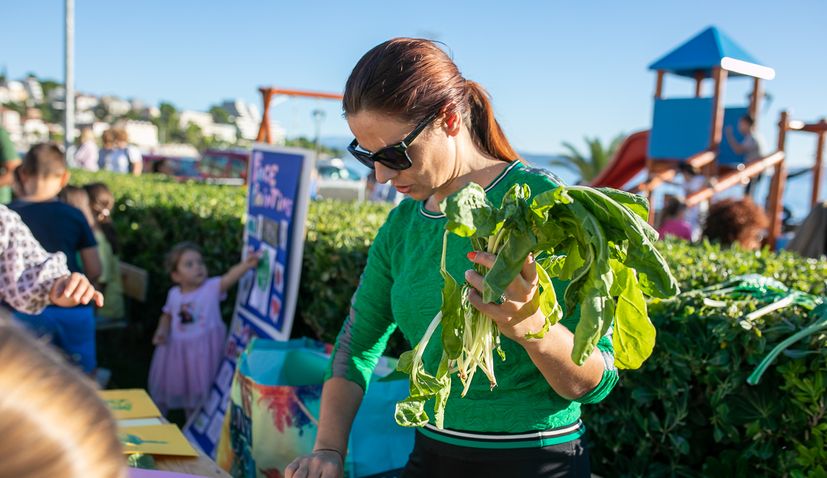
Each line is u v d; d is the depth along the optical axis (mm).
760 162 9367
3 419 545
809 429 2113
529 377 1609
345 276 3697
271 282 3980
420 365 1483
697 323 2381
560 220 1358
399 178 1588
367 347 1969
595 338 1245
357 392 1934
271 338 3861
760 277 2619
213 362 4500
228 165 13672
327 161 17094
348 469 2455
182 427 4672
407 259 1765
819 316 2156
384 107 1520
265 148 4219
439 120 1556
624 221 1280
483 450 1629
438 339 1664
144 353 6172
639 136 12430
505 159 1702
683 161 10500
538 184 1575
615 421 2656
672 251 3723
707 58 10172
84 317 3654
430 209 1758
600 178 13008
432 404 1705
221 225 5285
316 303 3979
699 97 10344
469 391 1635
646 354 1448
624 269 1383
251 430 2625
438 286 1662
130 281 5965
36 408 562
